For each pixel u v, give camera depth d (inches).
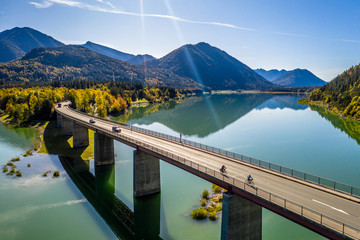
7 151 3353.8
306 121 5935.0
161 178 2434.8
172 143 2249.0
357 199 1109.7
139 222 1726.1
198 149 2017.7
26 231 1647.4
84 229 1676.9
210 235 1547.7
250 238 1283.2
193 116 6884.8
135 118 6486.2
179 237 1537.9
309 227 929.5
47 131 4414.4
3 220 1766.7
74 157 3102.9
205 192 2020.2
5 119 5664.4
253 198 1123.3
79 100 6023.6
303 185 1272.1
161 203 1952.5
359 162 2987.2
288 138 4200.3
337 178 2502.5
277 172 1457.9
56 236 1600.6
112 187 2304.4
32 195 2130.9
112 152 2837.1
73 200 2058.3
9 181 2395.4
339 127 5147.6
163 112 7731.3
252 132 4717.0
